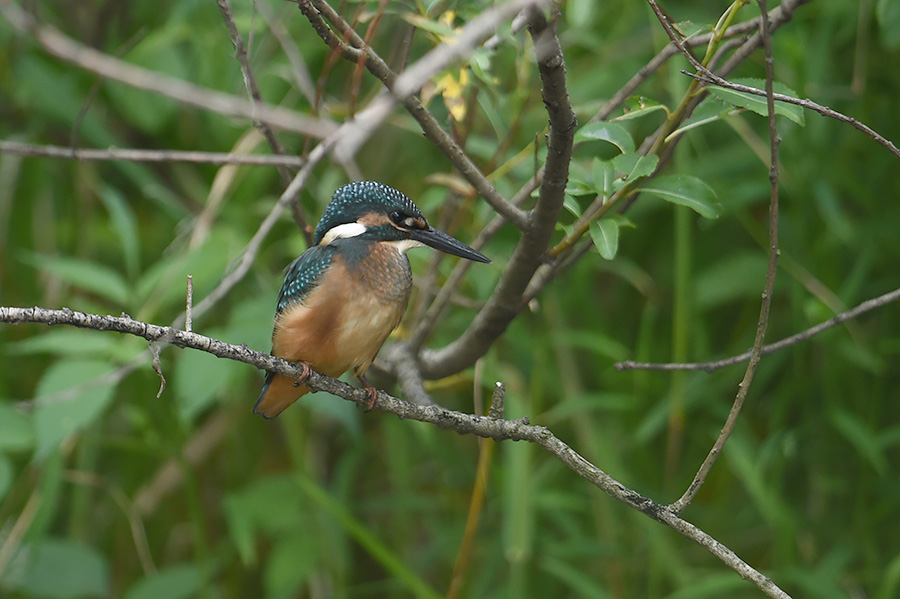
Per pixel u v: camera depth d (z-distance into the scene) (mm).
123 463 11039
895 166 9469
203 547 9711
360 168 10883
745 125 8992
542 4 4039
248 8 9312
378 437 11398
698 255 10688
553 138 5199
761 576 4969
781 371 10539
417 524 11773
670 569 9461
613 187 5855
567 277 10219
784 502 9664
